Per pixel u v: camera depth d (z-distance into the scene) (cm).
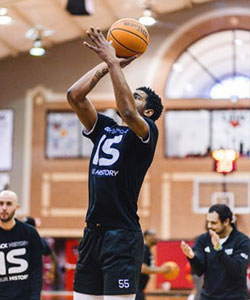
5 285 846
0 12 2456
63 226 3005
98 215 551
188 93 2970
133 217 559
